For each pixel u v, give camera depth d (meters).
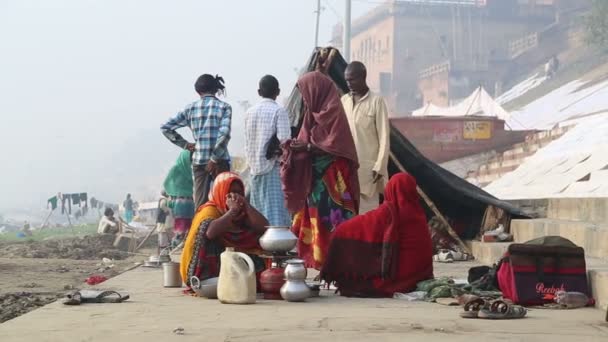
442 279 7.89
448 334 5.55
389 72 68.75
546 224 10.55
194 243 7.73
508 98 55.66
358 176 9.80
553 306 7.02
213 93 10.54
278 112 9.35
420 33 68.25
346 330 5.71
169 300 7.56
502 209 12.12
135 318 6.32
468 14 67.25
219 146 10.16
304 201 8.84
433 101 66.00
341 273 7.93
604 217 10.16
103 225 22.31
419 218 8.00
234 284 7.21
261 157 9.38
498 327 5.88
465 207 12.43
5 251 19.81
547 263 7.25
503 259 7.47
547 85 52.62
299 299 7.43
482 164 31.09
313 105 8.91
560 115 39.28
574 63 53.66
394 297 7.79
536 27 67.31
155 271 11.09
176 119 10.51
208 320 6.20
